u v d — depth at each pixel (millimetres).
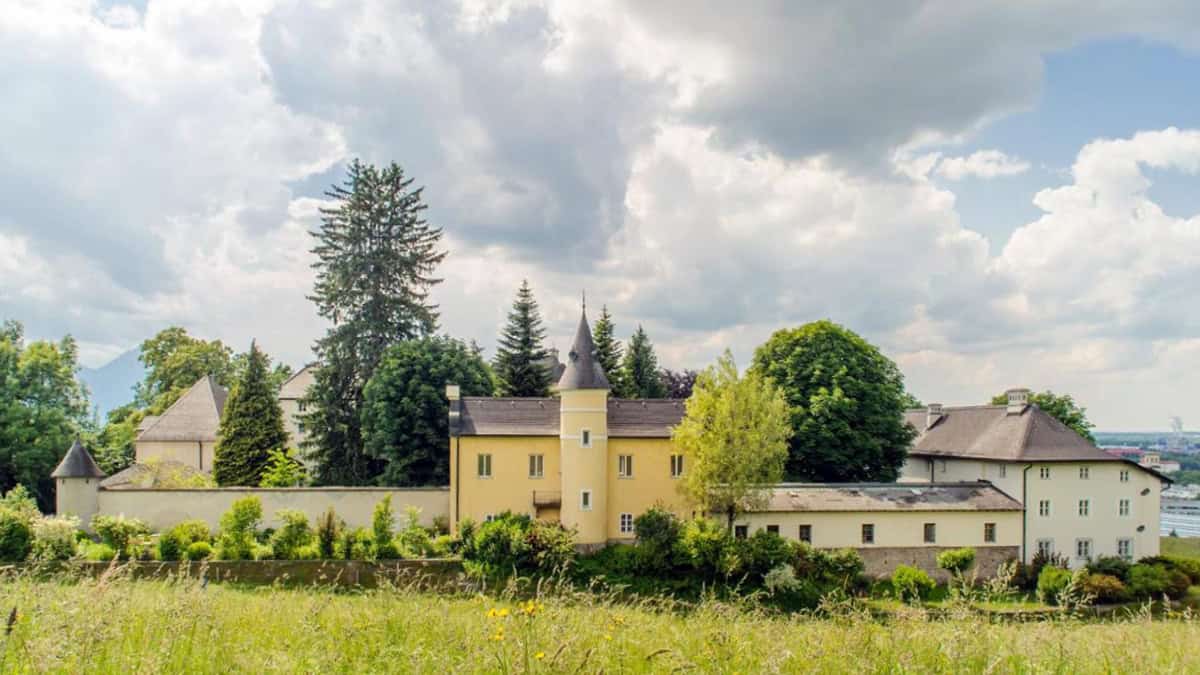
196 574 31906
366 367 58594
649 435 44375
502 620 8180
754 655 8094
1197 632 10141
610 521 43844
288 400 66250
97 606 8453
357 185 63562
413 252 64875
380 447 49875
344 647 8477
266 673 7746
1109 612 33719
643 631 9352
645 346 83375
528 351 68875
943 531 42719
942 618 9078
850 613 9375
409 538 37688
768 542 37188
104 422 81875
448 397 47875
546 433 44281
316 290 62031
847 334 53219
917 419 62438
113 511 42594
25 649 6949
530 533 36375
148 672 7109
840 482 50750
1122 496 45375
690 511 43688
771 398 43406
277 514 37156
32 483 53719
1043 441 45688
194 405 62875
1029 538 43688
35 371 57250
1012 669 7844
